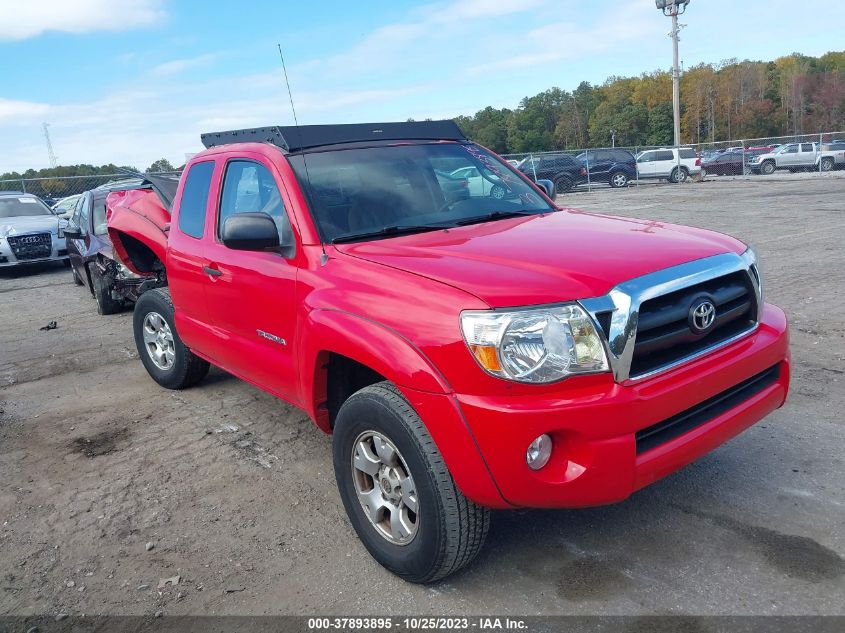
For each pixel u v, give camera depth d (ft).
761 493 11.64
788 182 86.02
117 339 26.11
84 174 77.36
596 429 8.41
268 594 10.01
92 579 10.64
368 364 9.60
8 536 12.06
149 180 20.21
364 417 9.84
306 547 11.16
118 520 12.37
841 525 10.58
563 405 8.34
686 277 9.25
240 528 11.85
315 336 10.62
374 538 10.33
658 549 10.33
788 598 9.05
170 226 16.63
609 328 8.59
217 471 14.07
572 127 458.91
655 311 9.00
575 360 8.46
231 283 13.57
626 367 8.63
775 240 38.14
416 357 8.95
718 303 9.65
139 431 16.46
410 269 9.80
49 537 11.95
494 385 8.41
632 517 11.25
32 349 25.39
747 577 9.53
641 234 10.94
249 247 11.41
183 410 17.65
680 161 99.60
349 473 10.56
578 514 11.48
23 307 34.63
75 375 21.66
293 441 15.38
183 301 16.08
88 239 30.55
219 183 14.48
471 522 9.14
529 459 8.43
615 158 99.35
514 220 12.53
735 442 13.58
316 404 11.43
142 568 10.84
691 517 11.10
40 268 50.85
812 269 29.58
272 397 18.25
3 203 50.06
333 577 10.32
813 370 17.30
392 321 9.39
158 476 14.02
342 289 10.43
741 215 51.39
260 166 13.12
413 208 12.59
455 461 8.71
